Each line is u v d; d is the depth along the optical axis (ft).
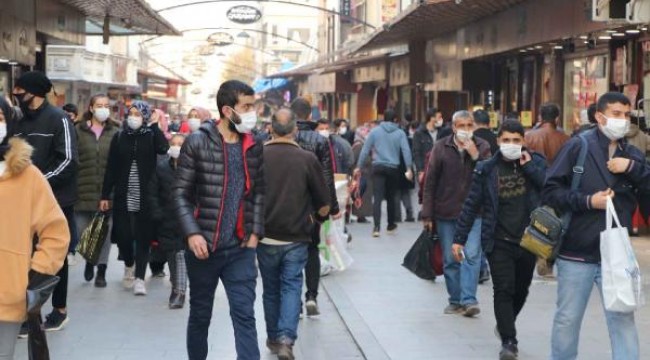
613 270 25.09
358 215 77.56
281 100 278.67
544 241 26.50
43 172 33.58
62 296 36.76
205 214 26.76
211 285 27.30
